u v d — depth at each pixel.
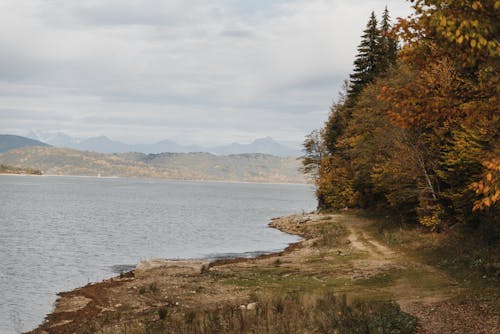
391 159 33.16
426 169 31.73
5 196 126.31
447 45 8.86
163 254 39.00
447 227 30.22
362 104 43.34
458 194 25.89
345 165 58.50
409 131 30.80
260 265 29.17
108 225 63.16
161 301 20.66
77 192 167.00
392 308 13.22
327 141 65.69
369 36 54.75
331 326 12.48
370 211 53.06
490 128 10.34
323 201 70.81
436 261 23.25
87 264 34.12
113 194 161.62
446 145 27.17
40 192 156.50
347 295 18.19
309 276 23.92
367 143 41.28
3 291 25.16
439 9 8.48
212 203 125.56
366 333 11.52
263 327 13.20
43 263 34.31
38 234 52.00
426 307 14.23
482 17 8.05
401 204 38.62
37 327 18.69
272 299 16.47
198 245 44.62
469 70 11.30
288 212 94.25
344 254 30.00
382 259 26.81
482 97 9.59
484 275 17.94
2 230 55.22
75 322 18.58
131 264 34.28
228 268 28.88
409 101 9.87
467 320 12.11
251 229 59.62
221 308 17.11
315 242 36.91
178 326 14.78
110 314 18.98
